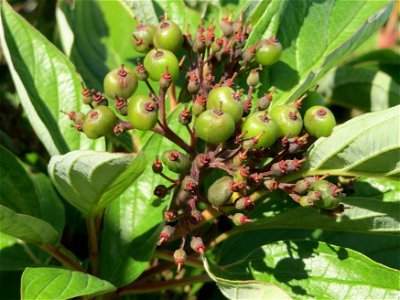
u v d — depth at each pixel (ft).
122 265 0.28
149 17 0.34
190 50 0.29
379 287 0.27
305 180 0.25
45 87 0.31
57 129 0.31
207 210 0.28
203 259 0.25
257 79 0.27
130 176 0.25
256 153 0.26
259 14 0.33
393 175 0.27
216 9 0.34
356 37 0.29
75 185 0.26
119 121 0.26
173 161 0.25
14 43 0.31
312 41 0.33
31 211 0.30
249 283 0.24
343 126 0.26
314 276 0.28
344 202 0.29
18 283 0.34
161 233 0.26
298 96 0.30
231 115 0.25
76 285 0.24
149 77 0.27
